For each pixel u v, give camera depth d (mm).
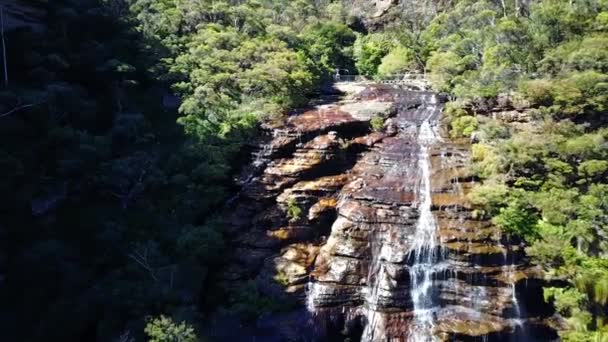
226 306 28031
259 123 37375
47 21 37750
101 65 37562
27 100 29094
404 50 58344
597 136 30969
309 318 27438
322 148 34250
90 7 41188
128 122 34406
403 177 32688
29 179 27828
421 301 27234
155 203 32281
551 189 29297
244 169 34719
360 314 27516
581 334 24672
